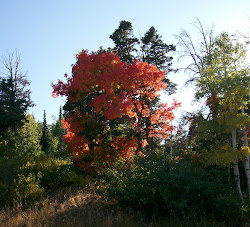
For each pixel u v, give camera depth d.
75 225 11.88
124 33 31.95
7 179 16.84
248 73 14.38
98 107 21.56
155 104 30.77
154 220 13.04
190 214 12.95
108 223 11.81
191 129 18.08
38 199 15.84
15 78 34.47
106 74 21.94
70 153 23.45
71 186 19.14
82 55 23.25
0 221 12.09
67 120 22.81
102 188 16.66
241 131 14.90
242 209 13.40
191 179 13.33
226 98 14.32
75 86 21.47
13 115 26.62
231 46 14.88
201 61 21.45
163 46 32.44
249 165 14.95
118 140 22.47
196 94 15.10
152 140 26.56
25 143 27.02
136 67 23.70
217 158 14.09
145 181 13.81
